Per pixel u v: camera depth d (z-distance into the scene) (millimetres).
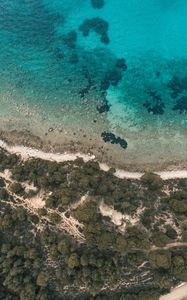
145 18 89562
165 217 70562
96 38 89938
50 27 91688
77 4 92312
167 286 66812
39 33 91250
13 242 71625
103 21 90625
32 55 89500
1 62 89562
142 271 68562
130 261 67438
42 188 74000
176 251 68188
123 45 88750
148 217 70250
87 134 82500
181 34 87750
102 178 76750
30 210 72188
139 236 67062
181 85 84625
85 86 86062
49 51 89625
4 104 86625
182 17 88562
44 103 85625
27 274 70938
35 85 87125
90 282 68375
